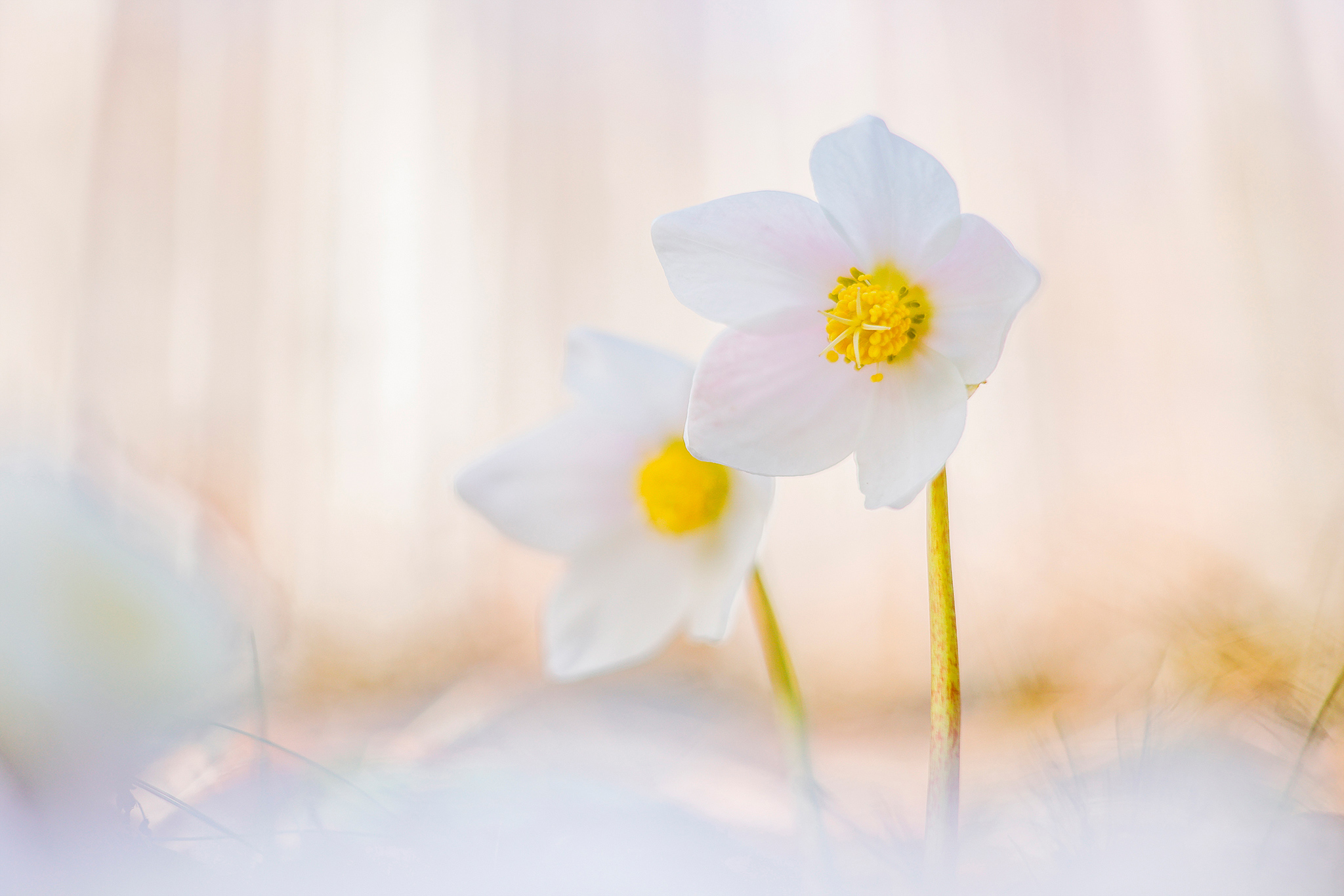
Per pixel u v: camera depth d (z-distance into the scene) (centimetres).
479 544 233
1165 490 208
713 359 69
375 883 66
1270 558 125
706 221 69
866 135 69
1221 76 228
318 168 256
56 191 240
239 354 245
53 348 234
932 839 65
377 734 101
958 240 68
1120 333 228
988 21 252
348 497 241
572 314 259
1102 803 69
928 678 192
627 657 74
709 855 69
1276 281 213
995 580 184
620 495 75
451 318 255
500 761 81
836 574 214
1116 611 119
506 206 261
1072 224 239
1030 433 224
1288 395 200
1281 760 69
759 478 72
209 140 252
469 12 267
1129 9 243
